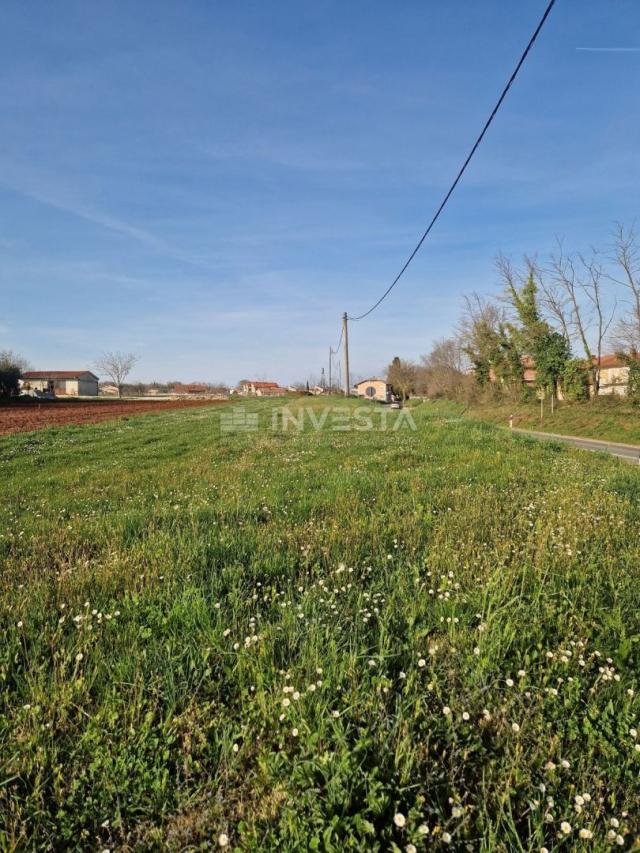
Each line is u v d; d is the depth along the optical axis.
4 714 2.63
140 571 4.54
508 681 2.75
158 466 12.30
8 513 7.75
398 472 9.75
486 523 5.90
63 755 2.43
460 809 1.97
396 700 2.61
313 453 13.34
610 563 4.49
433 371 59.03
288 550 4.98
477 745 2.36
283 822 1.99
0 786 2.21
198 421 28.47
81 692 2.80
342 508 6.82
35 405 51.09
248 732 2.49
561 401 32.62
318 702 2.57
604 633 3.35
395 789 2.10
